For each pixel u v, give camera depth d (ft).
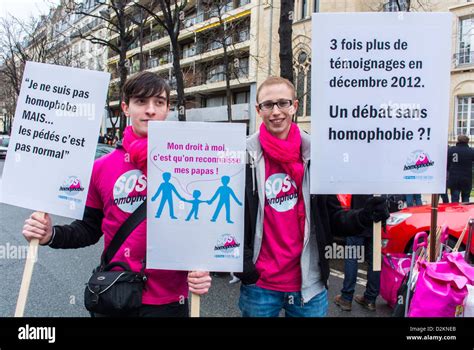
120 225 6.33
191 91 107.14
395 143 6.57
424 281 6.88
